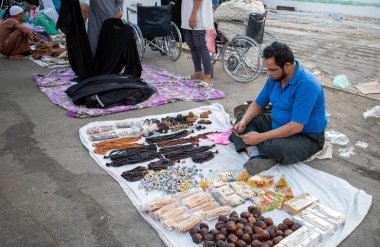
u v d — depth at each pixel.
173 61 7.20
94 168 3.28
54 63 6.69
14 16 6.92
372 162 3.58
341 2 15.95
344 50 8.57
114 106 4.66
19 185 2.98
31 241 2.39
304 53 8.20
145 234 2.49
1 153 3.47
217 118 4.36
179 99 5.03
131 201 2.82
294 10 17.50
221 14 5.95
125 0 8.27
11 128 4.02
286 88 3.14
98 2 5.40
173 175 3.11
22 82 5.62
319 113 3.21
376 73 6.70
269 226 2.46
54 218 2.61
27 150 3.55
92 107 4.60
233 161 3.43
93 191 2.94
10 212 2.65
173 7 7.07
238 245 2.26
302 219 2.54
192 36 5.55
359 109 4.95
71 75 5.94
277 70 2.97
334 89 5.71
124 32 5.50
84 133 3.87
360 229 2.58
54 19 8.69
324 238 2.44
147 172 3.17
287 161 3.22
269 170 3.23
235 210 2.70
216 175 3.18
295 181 3.10
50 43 7.38
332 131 4.24
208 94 5.21
